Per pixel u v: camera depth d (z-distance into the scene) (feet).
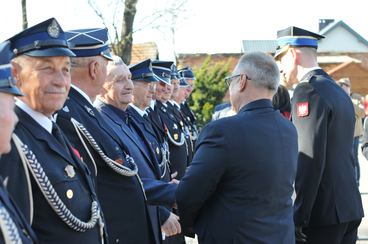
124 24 42.88
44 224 7.18
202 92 63.10
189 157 21.56
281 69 12.20
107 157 9.62
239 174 8.68
